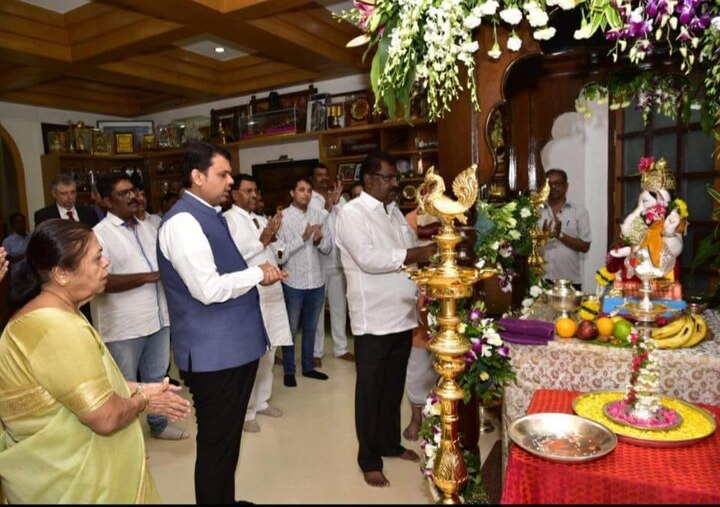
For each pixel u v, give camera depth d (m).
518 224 2.30
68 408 1.21
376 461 2.35
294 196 3.85
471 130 1.81
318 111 5.64
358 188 4.72
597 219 2.67
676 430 1.29
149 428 3.05
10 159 6.24
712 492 1.03
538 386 1.73
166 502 2.26
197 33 4.11
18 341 1.22
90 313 3.75
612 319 1.71
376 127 5.15
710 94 2.06
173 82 5.57
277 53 4.72
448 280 1.31
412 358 2.74
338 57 4.97
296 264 3.76
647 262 1.60
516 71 2.12
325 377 3.83
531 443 1.26
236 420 1.92
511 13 1.53
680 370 1.57
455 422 1.46
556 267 2.71
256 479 2.39
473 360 1.71
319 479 2.37
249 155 6.36
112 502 1.29
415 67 1.72
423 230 2.67
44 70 4.97
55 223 1.31
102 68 4.91
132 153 6.98
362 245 2.22
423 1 1.53
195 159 1.85
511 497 1.17
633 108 2.52
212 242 1.88
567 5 1.55
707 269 2.40
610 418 1.35
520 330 1.76
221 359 1.83
